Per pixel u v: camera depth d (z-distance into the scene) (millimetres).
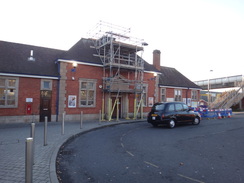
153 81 19406
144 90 18625
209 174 4562
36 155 5664
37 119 13273
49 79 13875
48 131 9797
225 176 4441
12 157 5398
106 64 15461
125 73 17531
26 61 14055
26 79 13078
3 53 13812
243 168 4973
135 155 6109
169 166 5109
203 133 10156
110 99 15430
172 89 21609
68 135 8789
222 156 6051
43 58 15344
